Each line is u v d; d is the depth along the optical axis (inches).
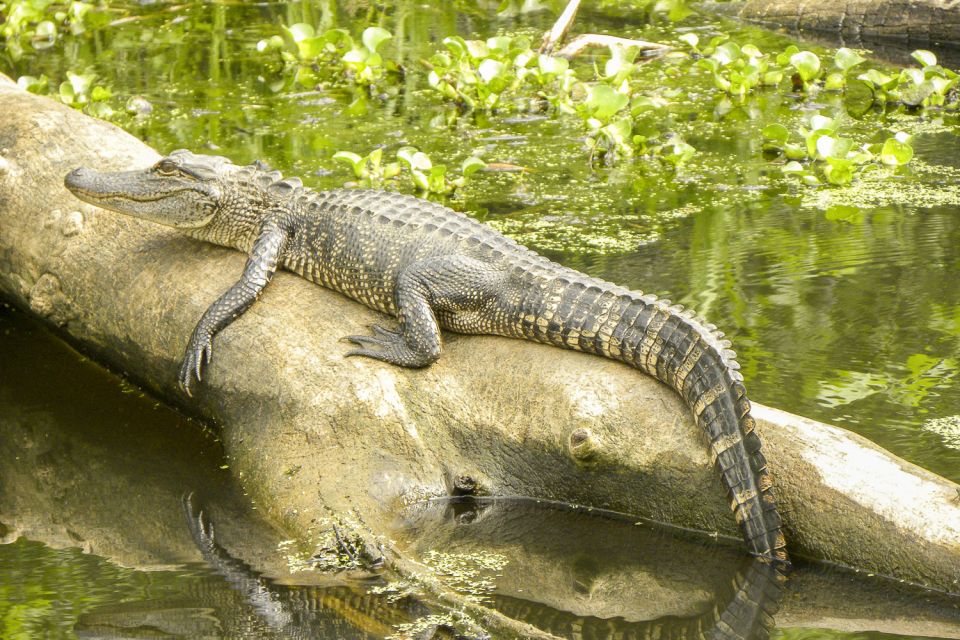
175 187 339.3
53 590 260.4
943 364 334.0
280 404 308.5
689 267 407.2
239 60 680.4
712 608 247.4
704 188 488.7
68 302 363.6
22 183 382.9
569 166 519.2
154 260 350.6
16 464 324.5
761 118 575.5
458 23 746.2
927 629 234.8
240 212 341.4
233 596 255.8
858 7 704.4
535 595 253.9
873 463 260.4
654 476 277.7
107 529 291.0
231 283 336.8
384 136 555.2
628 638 236.5
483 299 305.6
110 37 727.1
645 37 704.4
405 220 323.6
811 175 492.4
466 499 296.5
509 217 459.8
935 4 676.7
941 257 407.5
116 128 407.8
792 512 263.3
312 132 560.1
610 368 291.4
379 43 632.4
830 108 590.6
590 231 444.8
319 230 333.1
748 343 349.7
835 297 379.9
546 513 290.0
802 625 238.5
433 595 253.4
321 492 290.0
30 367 380.8
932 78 584.7
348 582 261.0
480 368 303.9
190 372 320.2
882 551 251.4
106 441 336.8
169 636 239.6
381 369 307.6
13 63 671.1
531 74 621.6
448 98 613.3
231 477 312.8
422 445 299.9
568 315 293.3
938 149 524.7
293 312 325.4
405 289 307.7
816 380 327.3
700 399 268.5
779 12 732.7
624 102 533.0
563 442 285.1
